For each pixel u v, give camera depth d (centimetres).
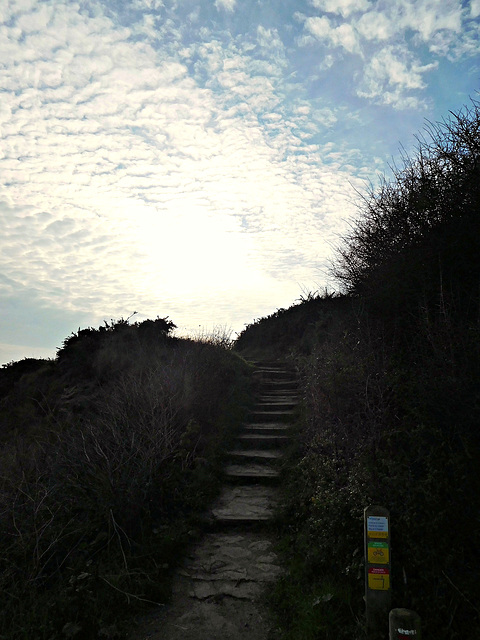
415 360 513
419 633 275
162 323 1298
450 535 336
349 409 555
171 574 450
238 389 1003
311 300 1598
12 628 348
